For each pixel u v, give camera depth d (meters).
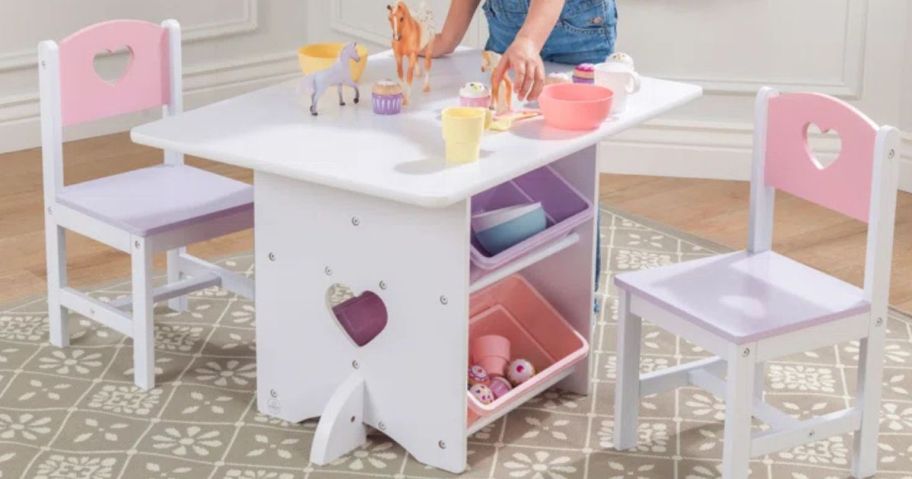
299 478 2.63
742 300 2.54
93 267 3.61
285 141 2.63
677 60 4.24
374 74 3.06
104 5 4.52
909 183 4.12
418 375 2.64
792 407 2.93
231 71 4.82
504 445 2.77
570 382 2.98
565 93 2.79
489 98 2.76
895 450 2.76
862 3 4.06
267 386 2.86
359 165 2.50
